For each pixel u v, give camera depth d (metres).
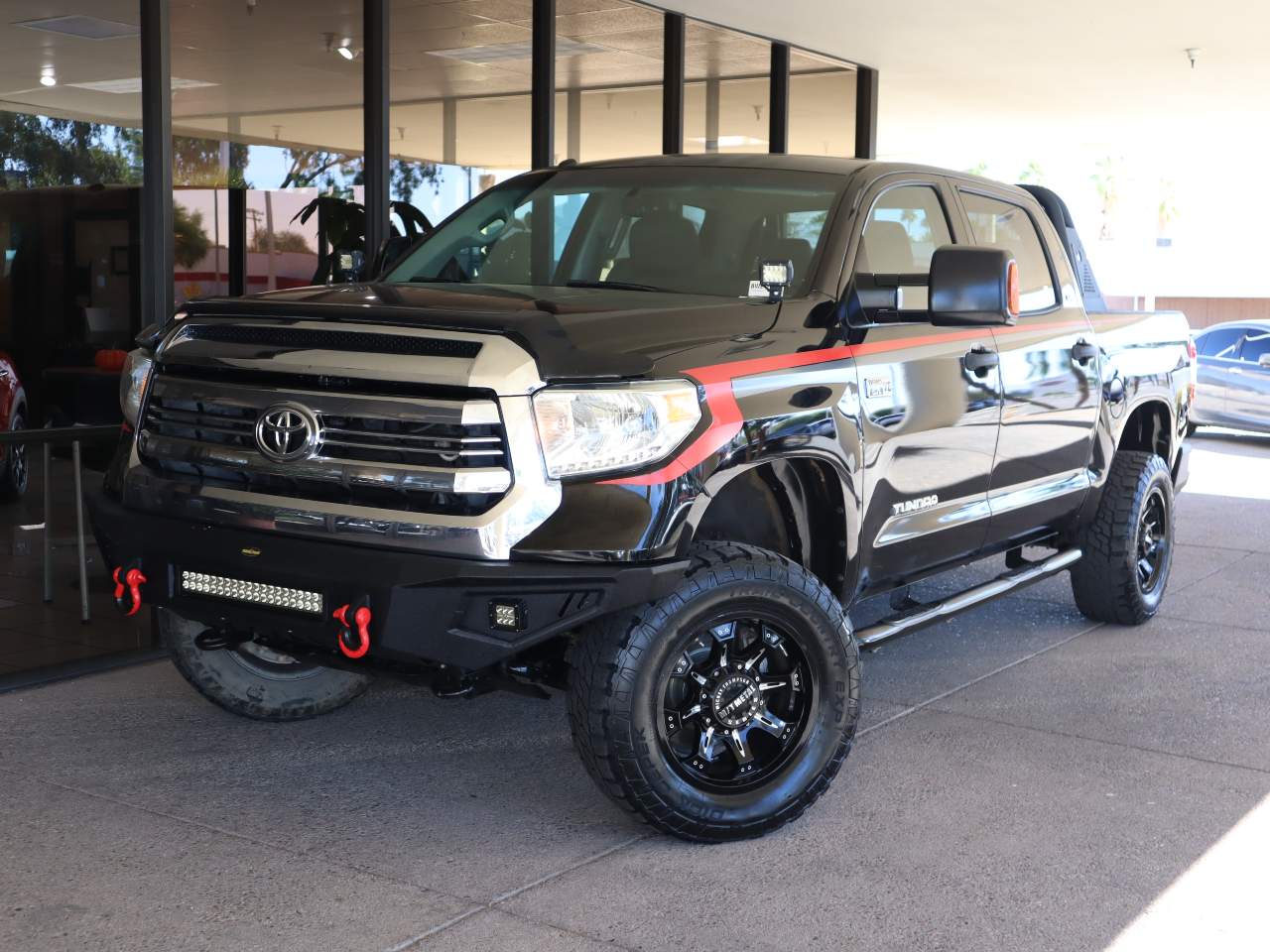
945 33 10.69
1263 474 12.48
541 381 3.36
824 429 3.92
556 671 3.78
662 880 3.52
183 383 3.79
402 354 3.47
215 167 6.44
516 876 3.53
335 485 3.51
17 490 5.84
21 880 3.47
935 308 4.13
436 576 3.33
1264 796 4.16
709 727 3.73
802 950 3.14
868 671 5.56
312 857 3.64
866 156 12.32
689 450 3.50
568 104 8.90
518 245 4.72
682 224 4.52
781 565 3.78
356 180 7.25
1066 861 3.66
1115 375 5.90
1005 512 5.10
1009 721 4.90
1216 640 6.16
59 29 5.76
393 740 4.64
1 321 5.58
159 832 3.80
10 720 4.79
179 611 3.82
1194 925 3.28
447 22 7.80
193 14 6.31
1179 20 10.31
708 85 10.21
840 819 3.95
